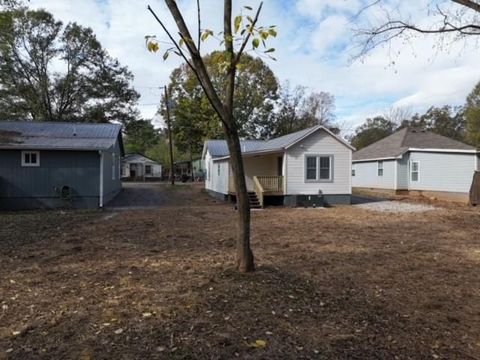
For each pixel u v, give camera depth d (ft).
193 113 121.19
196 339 10.69
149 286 15.80
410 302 14.96
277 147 60.18
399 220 40.93
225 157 65.21
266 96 140.15
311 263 20.93
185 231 31.86
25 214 44.83
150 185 112.06
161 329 11.34
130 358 9.61
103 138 58.59
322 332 11.53
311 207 56.75
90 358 9.59
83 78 118.93
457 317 13.44
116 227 34.04
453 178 73.00
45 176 51.57
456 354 10.49
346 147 60.49
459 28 21.36
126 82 126.62
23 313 12.75
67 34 115.44
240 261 17.48
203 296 14.20
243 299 13.92
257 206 55.67
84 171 52.60
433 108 170.81
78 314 12.62
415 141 82.53
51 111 115.24
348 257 22.70
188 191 87.76
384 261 21.84
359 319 12.81
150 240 27.50
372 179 88.43
